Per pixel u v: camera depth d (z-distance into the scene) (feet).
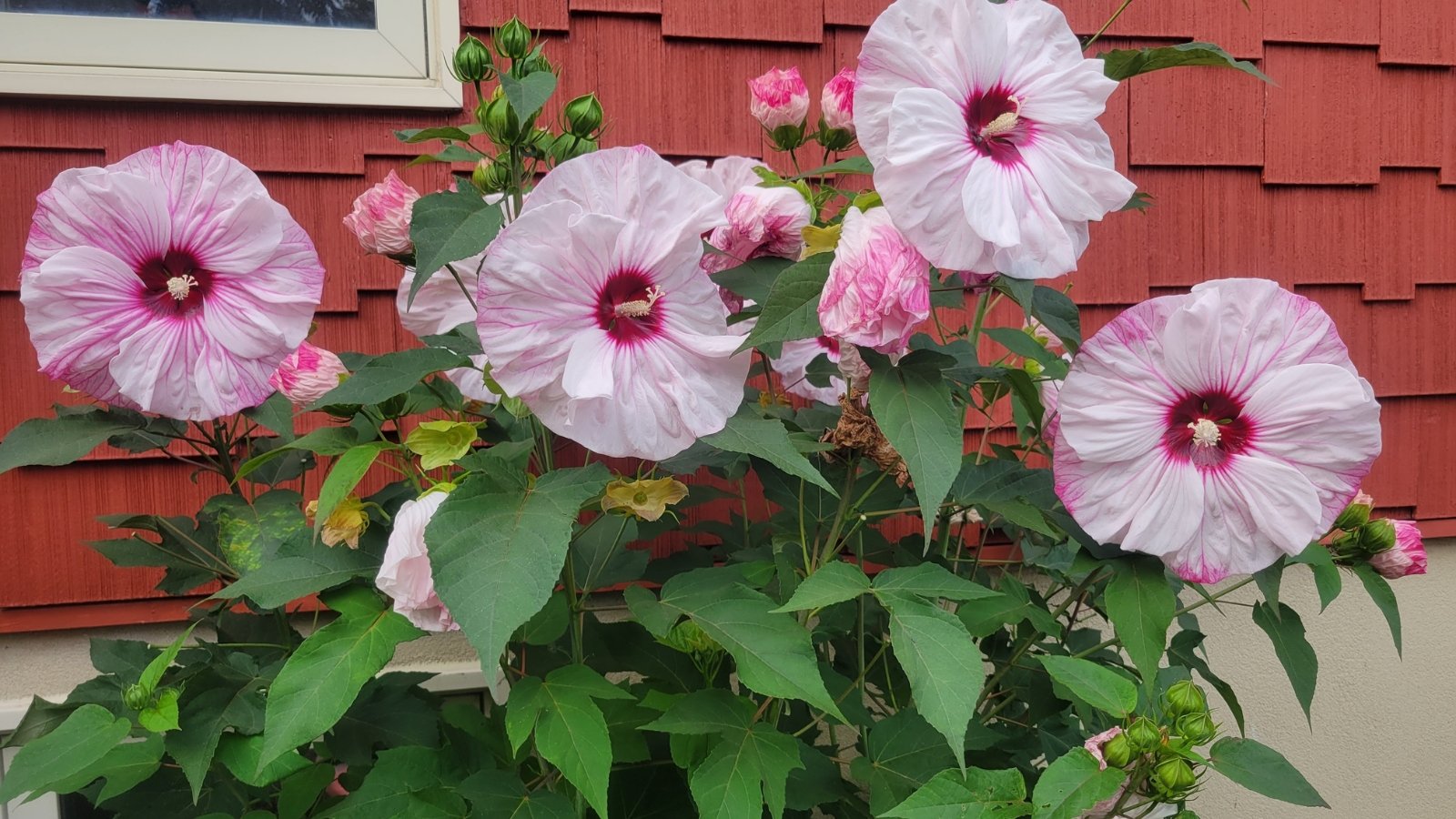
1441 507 5.20
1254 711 5.19
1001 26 2.88
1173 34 4.79
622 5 4.39
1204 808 5.21
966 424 4.84
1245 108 4.90
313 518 3.49
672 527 4.02
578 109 3.18
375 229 3.30
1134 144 4.82
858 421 3.15
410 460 3.22
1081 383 3.05
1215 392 3.06
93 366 3.10
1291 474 3.00
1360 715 5.24
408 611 2.82
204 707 3.05
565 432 2.71
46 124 4.03
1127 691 2.79
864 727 3.50
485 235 2.86
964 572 4.35
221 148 4.18
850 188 4.62
